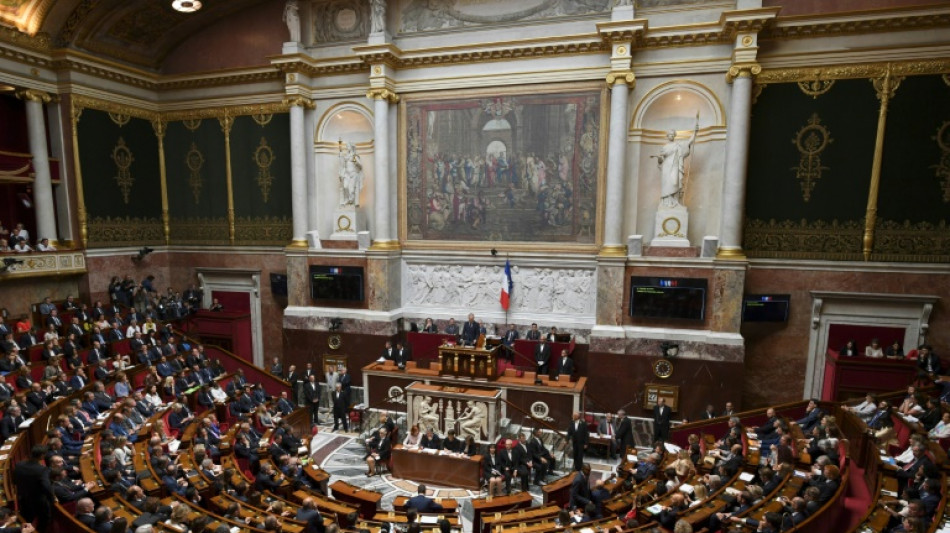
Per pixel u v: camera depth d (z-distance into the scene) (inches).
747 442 468.1
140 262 800.9
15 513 292.4
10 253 630.5
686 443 553.9
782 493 345.7
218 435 521.0
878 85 559.5
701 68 603.8
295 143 734.5
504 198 693.3
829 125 577.6
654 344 618.2
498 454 510.9
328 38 732.7
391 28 713.6
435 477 504.1
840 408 485.4
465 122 696.4
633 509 375.9
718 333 600.4
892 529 279.6
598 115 646.5
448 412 559.8
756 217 609.9
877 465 359.9
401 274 743.1
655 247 628.4
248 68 751.7
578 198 665.6
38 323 657.6
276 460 472.4
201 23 772.0
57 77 697.6
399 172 727.1
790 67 582.6
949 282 552.7
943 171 547.2
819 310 593.9
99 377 563.8
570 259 669.9
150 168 812.6
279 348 804.6
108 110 746.2
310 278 747.4
